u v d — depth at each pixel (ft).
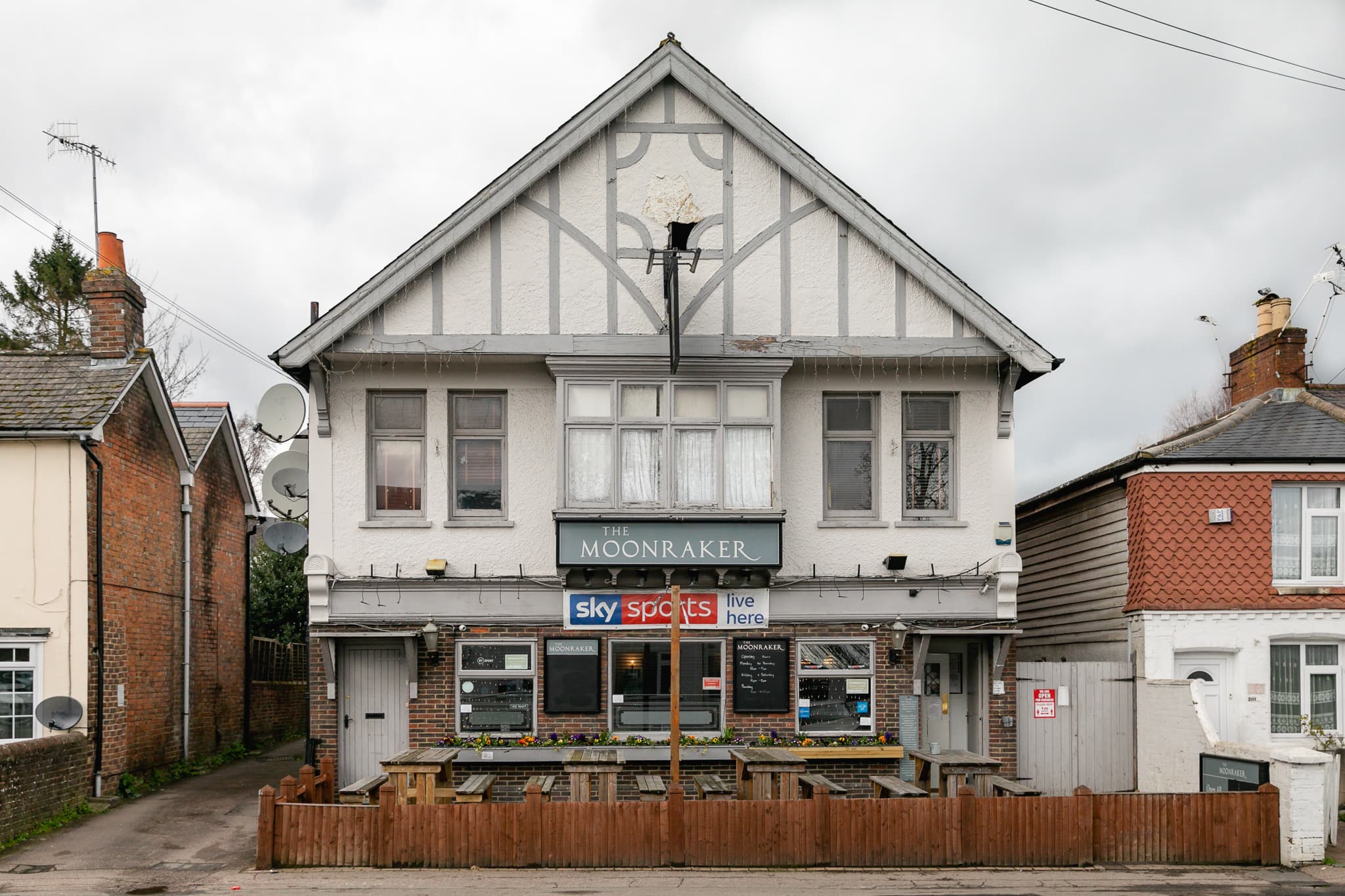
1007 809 37.24
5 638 47.91
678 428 48.08
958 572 49.90
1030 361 48.29
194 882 34.76
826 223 49.03
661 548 47.16
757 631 49.16
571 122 47.80
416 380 49.16
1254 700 51.01
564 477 47.26
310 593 47.85
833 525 49.73
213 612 65.82
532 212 48.32
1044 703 50.72
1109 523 56.03
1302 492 52.70
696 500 47.91
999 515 50.21
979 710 50.75
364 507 48.62
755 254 48.73
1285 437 53.42
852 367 50.19
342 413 48.88
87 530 48.70
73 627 48.29
